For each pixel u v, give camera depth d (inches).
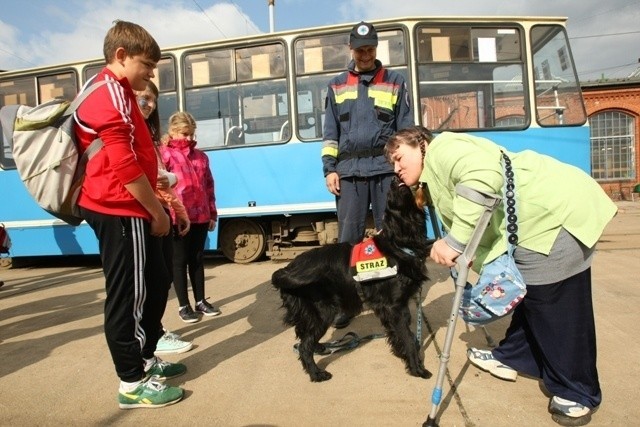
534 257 89.9
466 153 87.0
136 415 101.4
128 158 89.0
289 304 119.0
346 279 117.9
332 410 100.3
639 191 693.3
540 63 260.4
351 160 147.7
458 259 88.0
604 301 168.7
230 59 271.6
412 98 254.2
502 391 105.5
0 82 299.7
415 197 110.4
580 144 259.4
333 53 263.9
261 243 285.0
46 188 92.3
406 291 115.1
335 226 273.9
